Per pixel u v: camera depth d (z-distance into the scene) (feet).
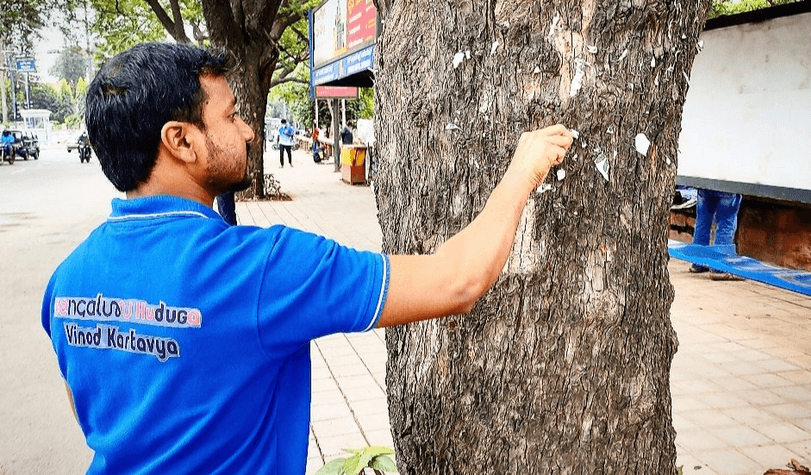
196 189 4.05
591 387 5.27
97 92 3.84
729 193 23.03
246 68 45.55
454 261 3.86
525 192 4.34
